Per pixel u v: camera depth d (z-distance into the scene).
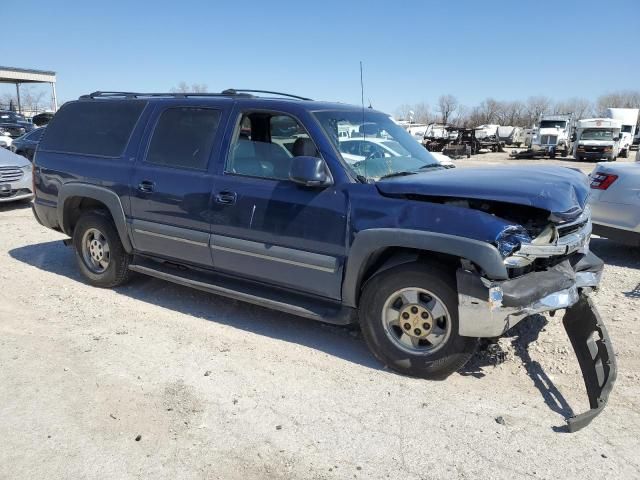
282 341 4.45
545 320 4.70
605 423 3.31
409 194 3.72
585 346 3.74
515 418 3.36
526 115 89.06
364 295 3.93
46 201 5.93
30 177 10.58
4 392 3.59
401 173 4.26
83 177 5.48
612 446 3.09
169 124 4.99
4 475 2.82
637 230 6.59
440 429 3.24
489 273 3.37
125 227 5.18
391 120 5.21
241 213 4.35
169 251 4.94
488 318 3.44
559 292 3.63
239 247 4.39
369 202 3.80
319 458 2.98
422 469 2.89
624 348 4.27
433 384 3.76
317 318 4.12
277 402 3.52
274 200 4.19
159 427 3.24
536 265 3.76
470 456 3.00
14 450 3.02
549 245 3.60
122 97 5.55
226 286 4.64
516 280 3.53
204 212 4.57
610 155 33.56
